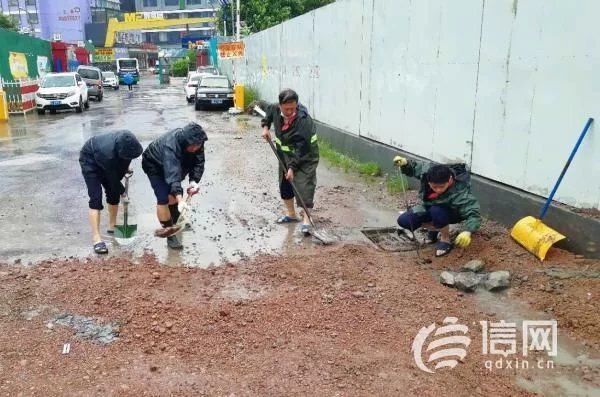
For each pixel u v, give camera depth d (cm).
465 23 662
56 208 733
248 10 3192
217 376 346
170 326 406
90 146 566
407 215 576
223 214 708
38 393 326
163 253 565
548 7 527
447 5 700
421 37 773
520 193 577
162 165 557
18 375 344
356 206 738
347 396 326
